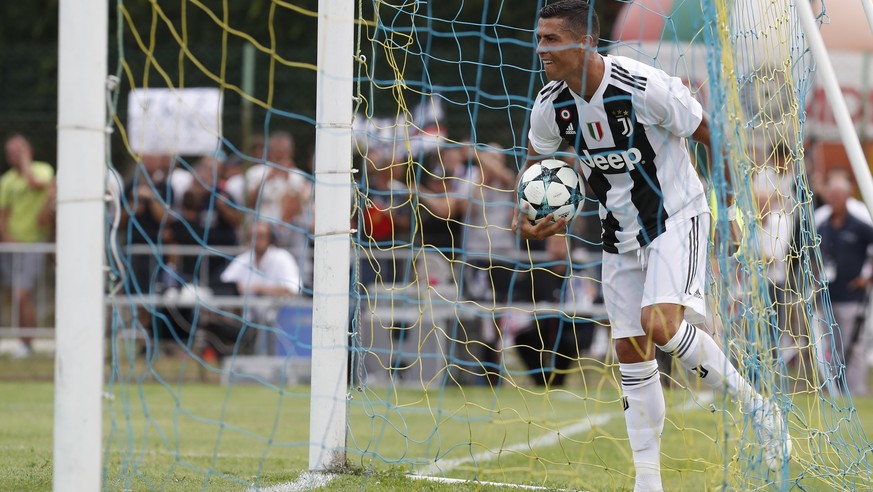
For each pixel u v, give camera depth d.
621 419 28.64
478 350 35.75
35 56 57.75
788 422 16.61
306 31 54.91
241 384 37.12
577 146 15.74
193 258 39.12
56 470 12.12
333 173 16.34
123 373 36.81
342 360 16.42
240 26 55.31
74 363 12.06
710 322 18.48
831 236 37.09
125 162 46.75
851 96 39.25
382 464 17.94
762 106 18.09
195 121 40.84
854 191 39.62
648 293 14.95
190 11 55.22
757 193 16.19
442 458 19.11
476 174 36.53
